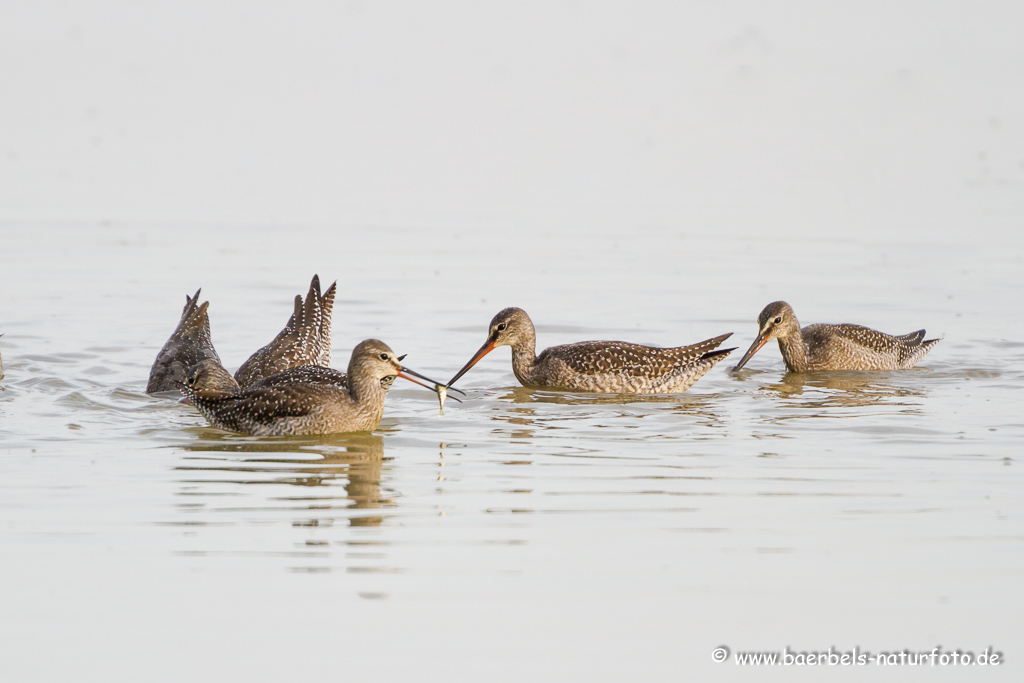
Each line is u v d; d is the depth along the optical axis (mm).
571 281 25516
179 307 22781
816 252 28594
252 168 40875
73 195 35031
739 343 21266
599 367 18359
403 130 50156
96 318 21812
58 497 12727
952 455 14336
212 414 15883
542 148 46219
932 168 41531
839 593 10352
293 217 32719
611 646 9484
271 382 16172
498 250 28828
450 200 35844
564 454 14539
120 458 14328
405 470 13891
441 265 27016
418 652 9383
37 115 51719
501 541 11484
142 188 36656
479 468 13945
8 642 9477
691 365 18203
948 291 24688
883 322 22359
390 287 24781
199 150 44312
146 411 16703
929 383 18766
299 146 45844
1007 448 14648
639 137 49062
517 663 9234
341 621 9844
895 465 13922
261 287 24641
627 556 11109
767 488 13062
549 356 18828
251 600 10188
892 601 10211
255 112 54281
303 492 13000
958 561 10977
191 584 10500
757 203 35500
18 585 10445
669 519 12078
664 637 9625
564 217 33281
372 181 39000
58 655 9281
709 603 10180
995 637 9625
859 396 17906
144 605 10102
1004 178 39500
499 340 18859
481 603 10164
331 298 18828
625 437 15391
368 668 9156
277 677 9000
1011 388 18281
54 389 17516
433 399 17797
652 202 35750
